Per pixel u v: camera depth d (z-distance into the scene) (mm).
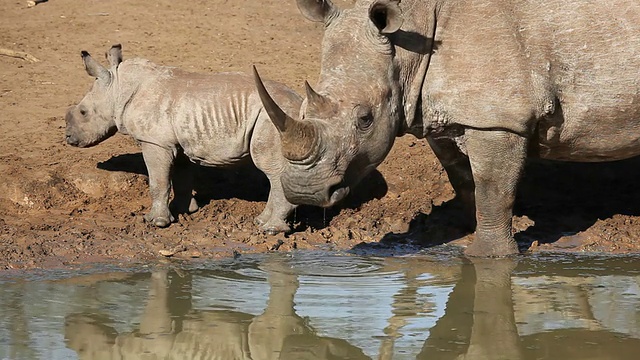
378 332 11234
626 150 13922
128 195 16328
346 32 12812
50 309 11875
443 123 13391
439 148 14406
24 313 11727
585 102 13375
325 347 10875
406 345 10867
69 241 14352
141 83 15461
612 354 10609
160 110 15172
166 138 15148
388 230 15414
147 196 16297
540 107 13141
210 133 14977
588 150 13906
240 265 13727
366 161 12664
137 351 10734
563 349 10750
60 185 16266
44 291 12523
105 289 12641
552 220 15633
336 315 11797
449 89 13180
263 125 14641
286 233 15062
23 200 15883
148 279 13062
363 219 15719
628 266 13758
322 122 12188
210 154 15109
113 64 15781
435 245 14797
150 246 14352
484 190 13781
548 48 13164
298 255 14242
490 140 13328
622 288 12766
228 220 15492
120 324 11469
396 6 12336
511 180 13633
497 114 13133
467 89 13117
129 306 12023
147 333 11227
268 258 14078
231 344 11023
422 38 13055
